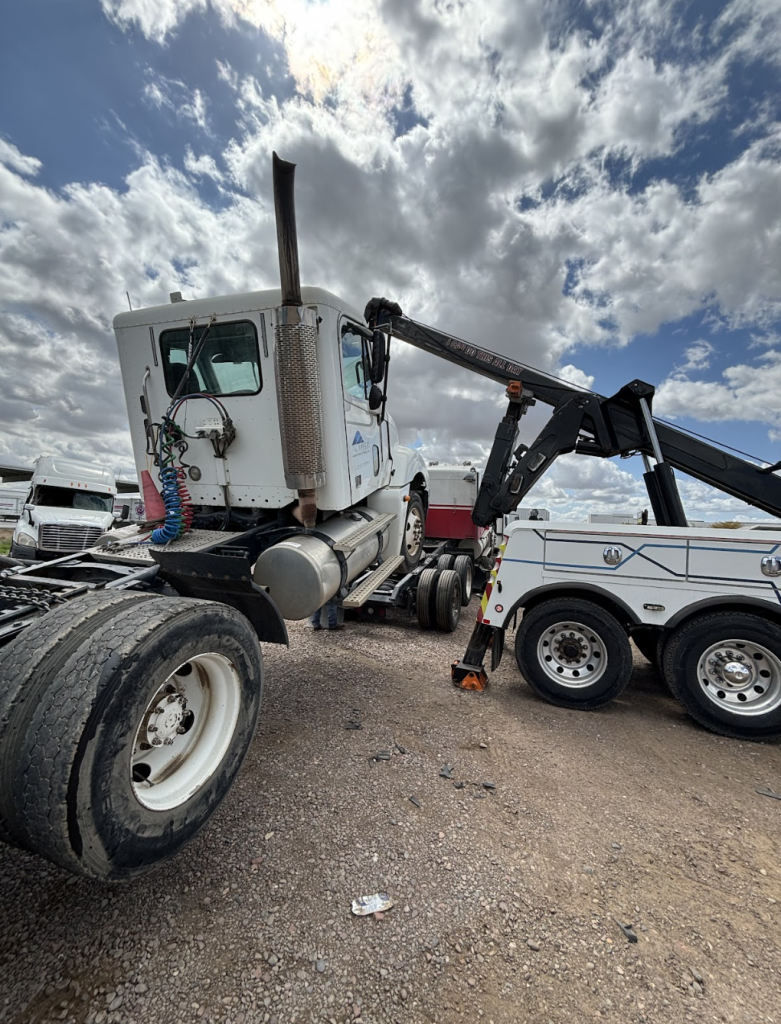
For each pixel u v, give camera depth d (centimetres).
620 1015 149
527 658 389
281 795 256
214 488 377
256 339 351
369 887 195
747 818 249
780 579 336
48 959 162
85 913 181
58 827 144
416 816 241
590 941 174
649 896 196
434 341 573
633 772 291
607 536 374
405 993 153
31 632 176
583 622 373
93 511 1127
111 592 207
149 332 376
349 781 270
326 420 357
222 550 336
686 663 348
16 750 150
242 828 229
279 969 159
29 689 158
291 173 291
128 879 166
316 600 334
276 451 358
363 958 164
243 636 222
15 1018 142
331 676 431
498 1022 145
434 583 584
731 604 346
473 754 304
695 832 237
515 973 161
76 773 146
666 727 353
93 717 150
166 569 283
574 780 280
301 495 342
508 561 399
